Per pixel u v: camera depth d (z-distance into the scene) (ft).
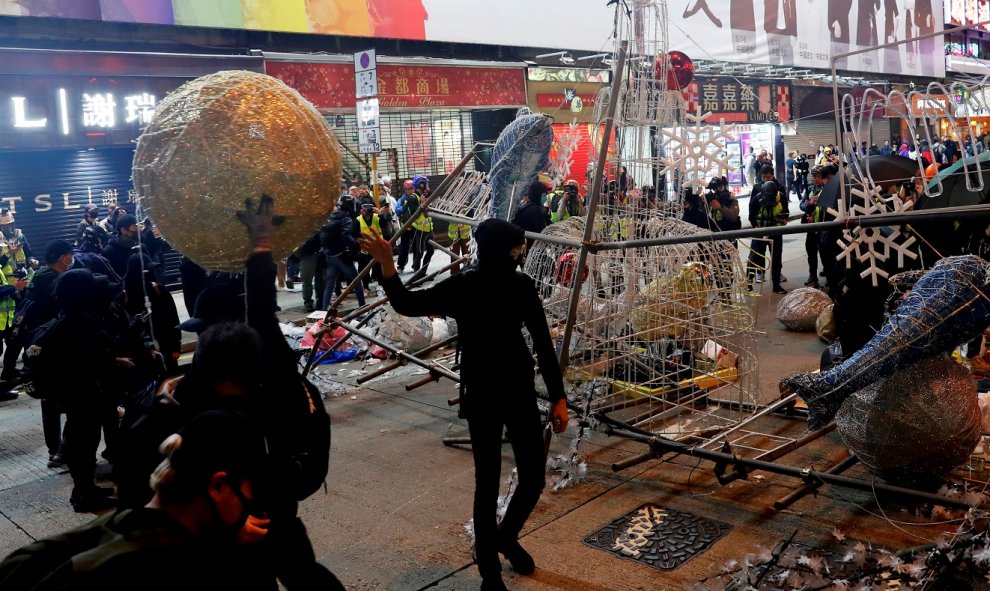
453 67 52.31
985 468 14.62
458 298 11.17
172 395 7.84
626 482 15.43
